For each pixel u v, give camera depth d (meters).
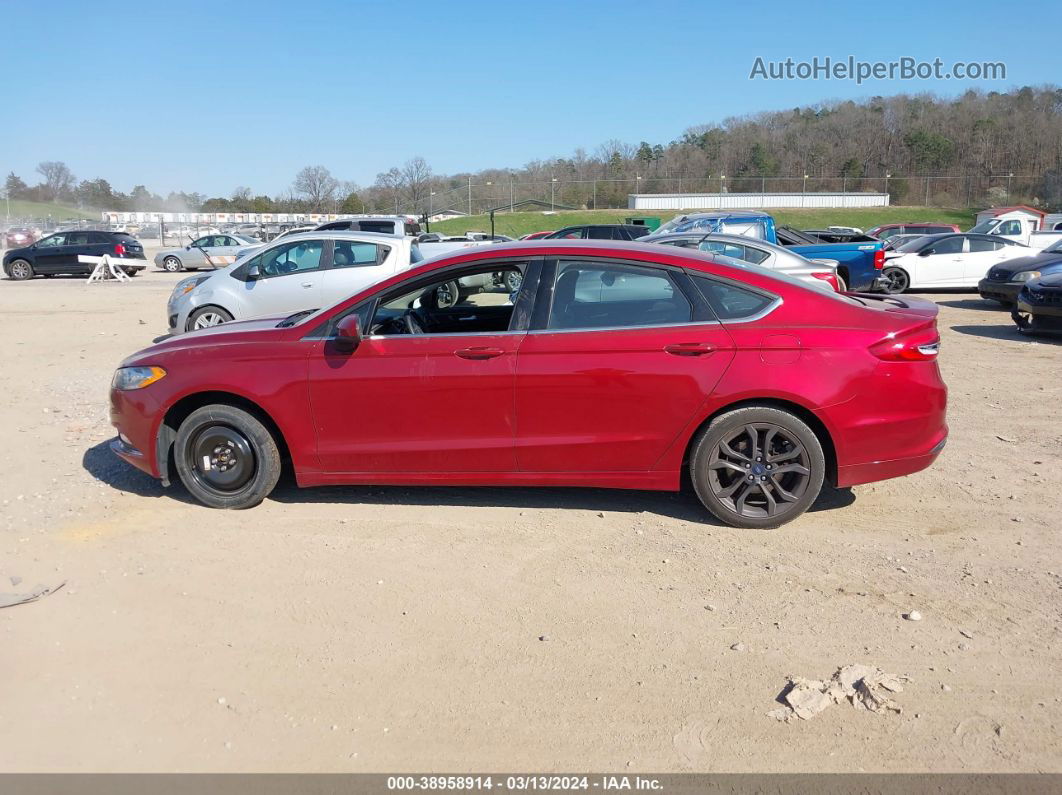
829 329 4.73
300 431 5.02
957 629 3.77
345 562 4.48
